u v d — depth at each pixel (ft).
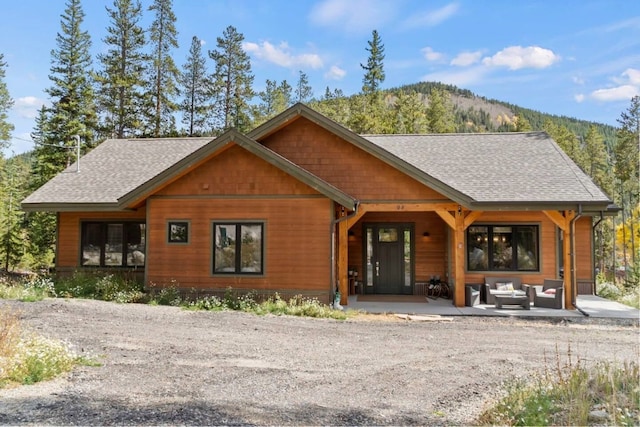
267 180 41.01
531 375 20.52
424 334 30.12
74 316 30.83
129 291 41.57
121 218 48.47
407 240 51.13
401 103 158.61
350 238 51.44
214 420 14.05
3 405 14.46
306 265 40.40
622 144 124.47
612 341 28.68
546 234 47.55
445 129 164.35
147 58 116.57
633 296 47.42
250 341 26.30
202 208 41.39
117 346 23.62
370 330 31.12
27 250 107.65
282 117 43.83
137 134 114.21
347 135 42.98
